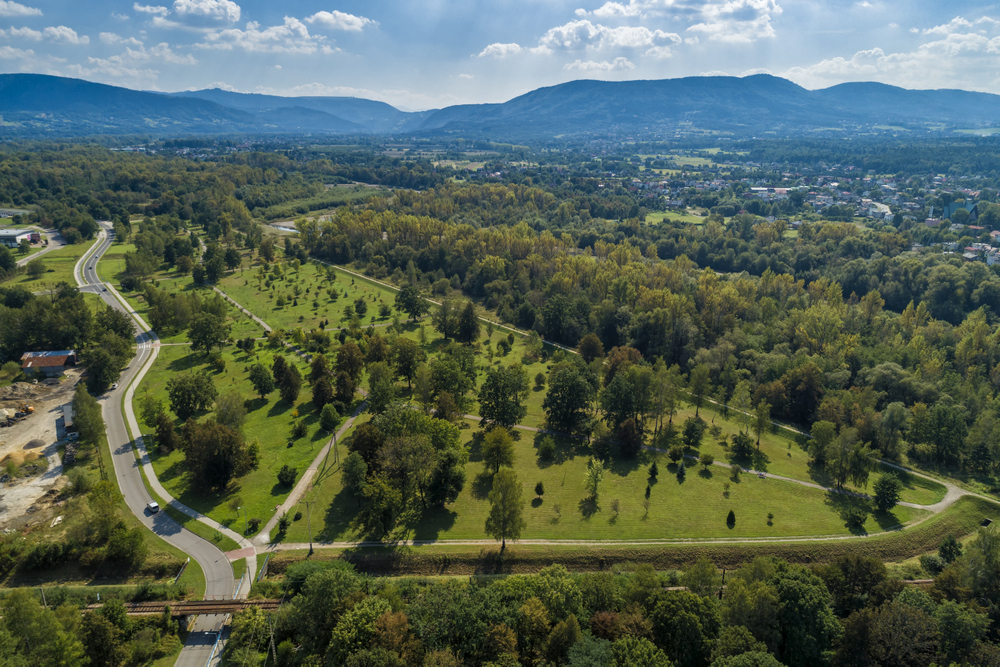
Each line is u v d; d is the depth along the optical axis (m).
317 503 115.25
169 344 194.88
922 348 186.38
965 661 74.88
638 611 80.31
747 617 80.75
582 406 148.75
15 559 98.94
